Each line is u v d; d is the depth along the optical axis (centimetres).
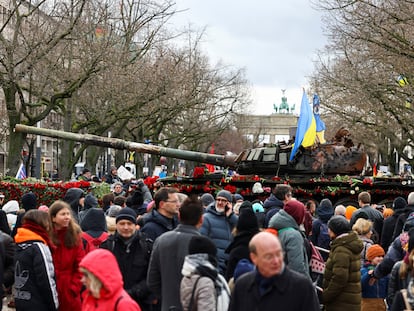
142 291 876
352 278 905
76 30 3047
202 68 4784
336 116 4609
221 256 1004
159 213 974
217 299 707
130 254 889
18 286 871
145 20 3675
